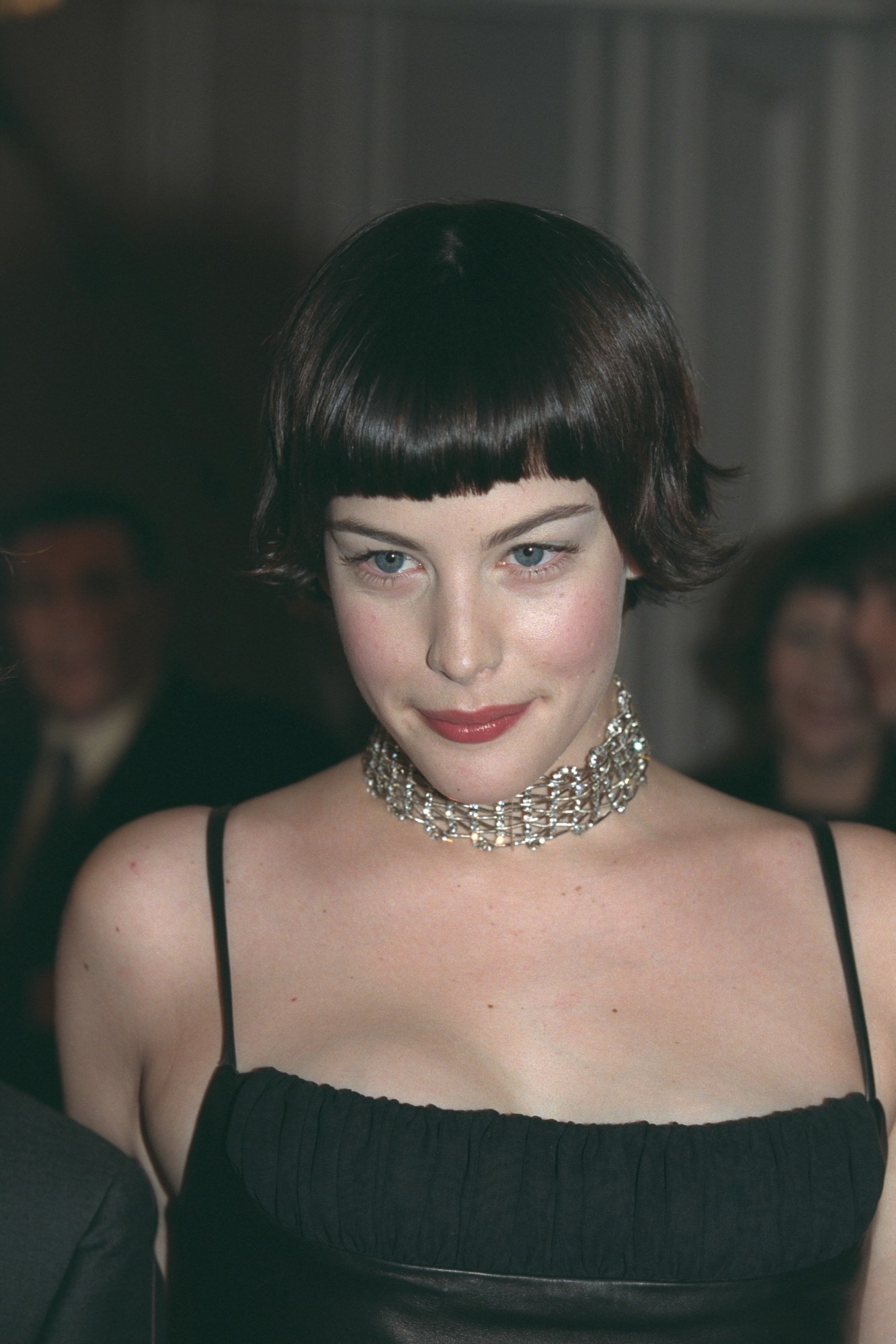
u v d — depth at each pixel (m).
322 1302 3.04
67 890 6.50
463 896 3.45
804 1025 3.29
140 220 8.50
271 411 3.23
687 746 8.35
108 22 8.38
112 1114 3.73
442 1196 2.99
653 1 8.43
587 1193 2.98
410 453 2.84
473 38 8.55
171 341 8.60
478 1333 2.98
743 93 8.88
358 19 8.45
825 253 9.00
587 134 8.64
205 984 3.50
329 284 3.10
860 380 9.02
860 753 6.78
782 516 9.08
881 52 8.80
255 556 3.47
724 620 7.74
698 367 8.83
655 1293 2.98
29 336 8.45
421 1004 3.29
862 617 6.71
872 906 3.46
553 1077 3.19
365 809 3.62
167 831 3.70
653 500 3.14
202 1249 3.23
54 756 6.68
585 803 3.46
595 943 3.38
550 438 2.88
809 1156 3.06
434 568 2.98
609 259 3.13
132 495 8.51
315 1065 3.22
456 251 3.00
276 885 3.55
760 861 3.54
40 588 6.59
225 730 6.73
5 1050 6.30
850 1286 3.13
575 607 3.04
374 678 3.14
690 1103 3.15
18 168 8.39
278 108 8.55
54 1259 2.85
